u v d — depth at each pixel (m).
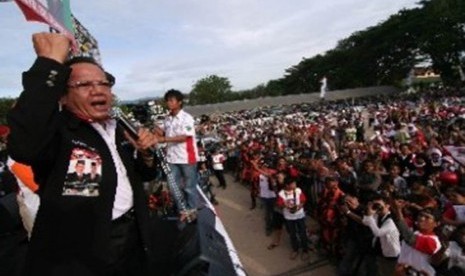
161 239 2.22
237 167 19.64
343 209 7.46
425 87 77.38
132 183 1.88
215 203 15.34
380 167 9.98
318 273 8.57
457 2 67.62
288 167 11.74
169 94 4.57
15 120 1.48
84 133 1.74
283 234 11.23
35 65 1.53
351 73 85.62
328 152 14.09
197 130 25.70
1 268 2.38
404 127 17.38
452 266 5.34
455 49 68.31
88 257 1.66
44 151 1.60
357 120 26.03
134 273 1.87
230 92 95.69
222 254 2.50
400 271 5.73
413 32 71.69
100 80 1.72
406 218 6.74
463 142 11.28
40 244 1.63
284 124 32.03
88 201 1.67
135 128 1.98
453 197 6.84
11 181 3.57
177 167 4.45
